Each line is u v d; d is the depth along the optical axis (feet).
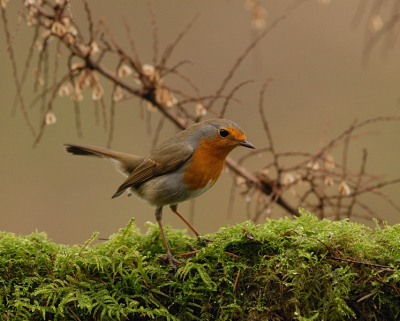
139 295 19.39
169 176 26.61
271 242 19.43
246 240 19.63
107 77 32.60
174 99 33.30
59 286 19.58
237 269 19.34
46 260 20.22
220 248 19.84
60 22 29.63
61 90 31.76
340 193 29.94
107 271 20.04
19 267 19.84
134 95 32.96
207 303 19.19
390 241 18.67
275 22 31.09
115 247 21.71
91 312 19.30
